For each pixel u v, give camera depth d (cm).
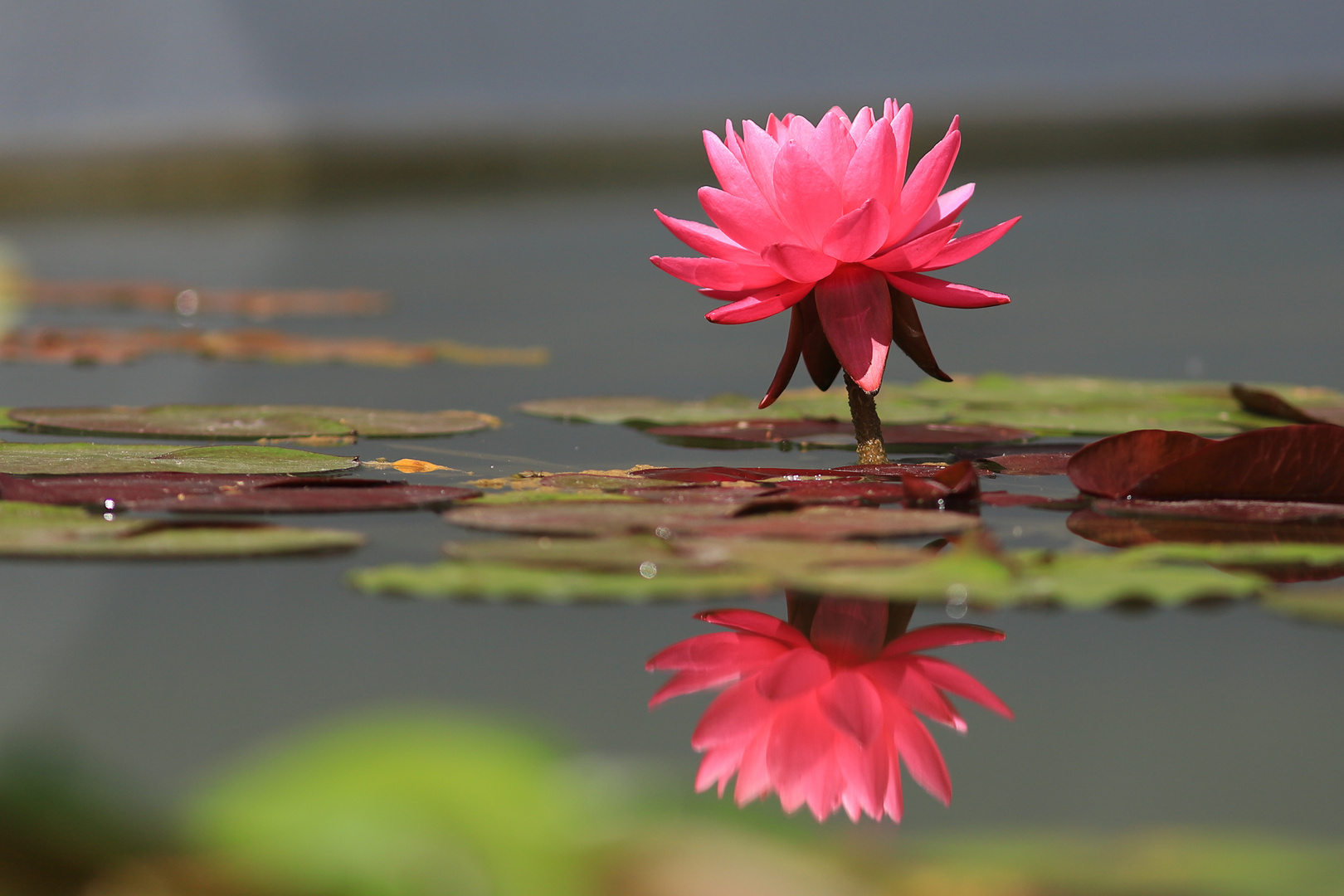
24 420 308
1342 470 289
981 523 288
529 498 291
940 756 275
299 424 308
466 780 164
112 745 274
